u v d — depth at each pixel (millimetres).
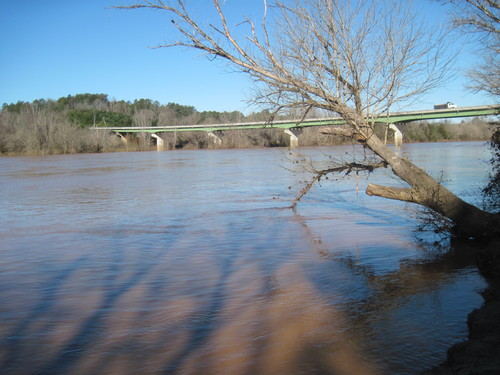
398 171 11953
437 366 5398
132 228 14758
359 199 20000
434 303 7445
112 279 9211
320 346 6035
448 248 11023
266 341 6223
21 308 7652
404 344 6012
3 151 100188
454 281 8547
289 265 9961
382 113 12352
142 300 7930
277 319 6961
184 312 7324
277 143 101188
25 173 43156
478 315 6602
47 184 31516
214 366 5594
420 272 9211
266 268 9773
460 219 11359
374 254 10742
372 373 5328
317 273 9312
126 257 10992
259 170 39719
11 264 10484
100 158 77062
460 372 4988
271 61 11242
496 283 8219
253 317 7062
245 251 11344
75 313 7387
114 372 5508
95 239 13180
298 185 26281
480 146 73938
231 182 29734
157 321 6988
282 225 14656
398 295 7895
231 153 82438
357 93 11797
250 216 16500
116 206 20000
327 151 43969
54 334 6598
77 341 6359
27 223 16062
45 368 5652
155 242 12609
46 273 9719
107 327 6805
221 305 7609
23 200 22672
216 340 6289
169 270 9781
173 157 73812
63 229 14836
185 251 11477
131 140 133750
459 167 33250
